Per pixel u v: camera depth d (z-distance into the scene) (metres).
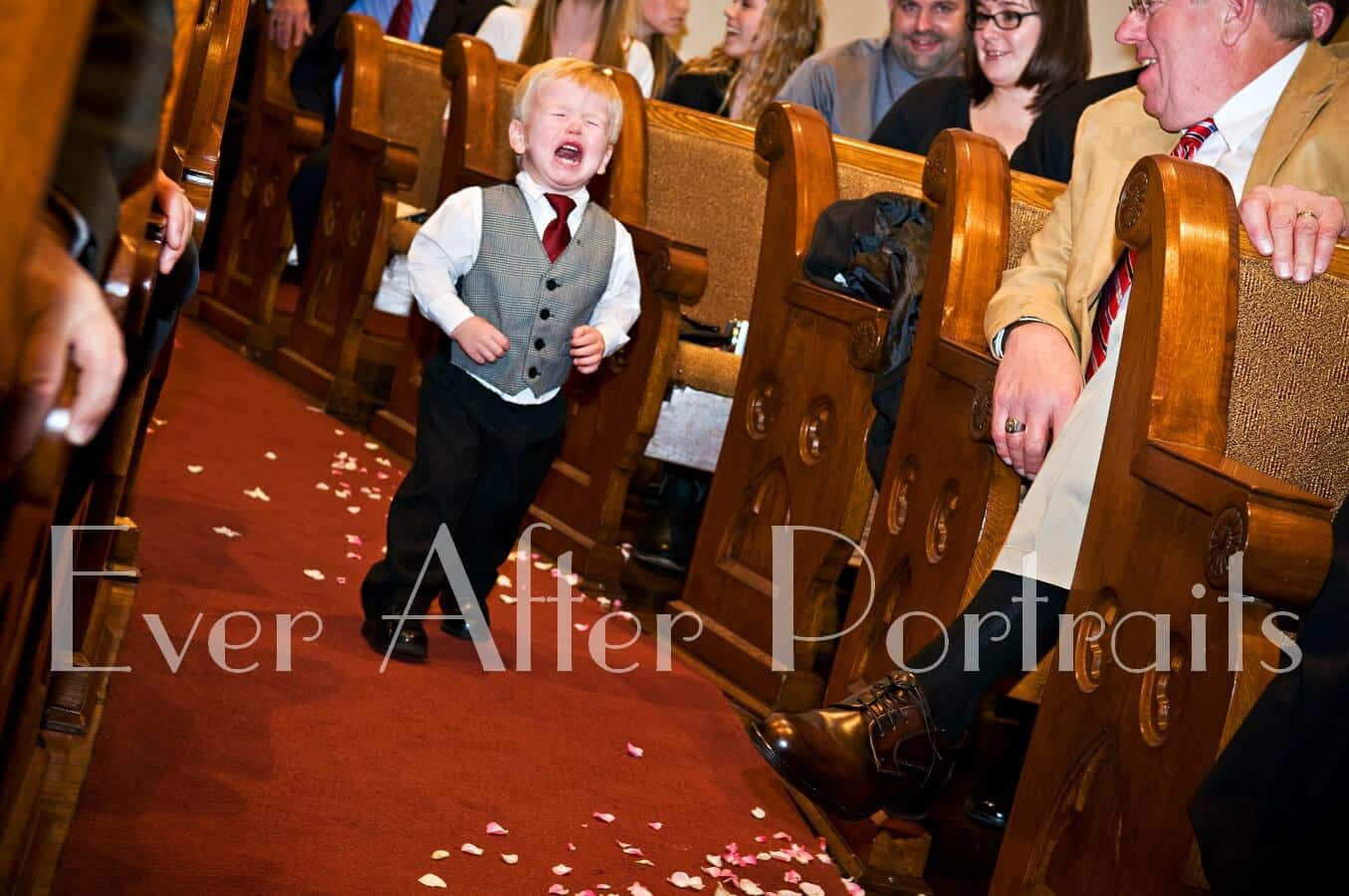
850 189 4.00
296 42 5.75
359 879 1.76
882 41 6.16
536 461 2.70
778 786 2.49
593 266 2.70
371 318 6.55
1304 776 1.42
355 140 4.70
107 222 0.86
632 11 6.41
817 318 3.04
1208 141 2.42
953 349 2.45
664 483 4.08
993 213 2.59
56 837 1.57
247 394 4.52
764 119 3.32
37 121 0.59
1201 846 1.50
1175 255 1.85
